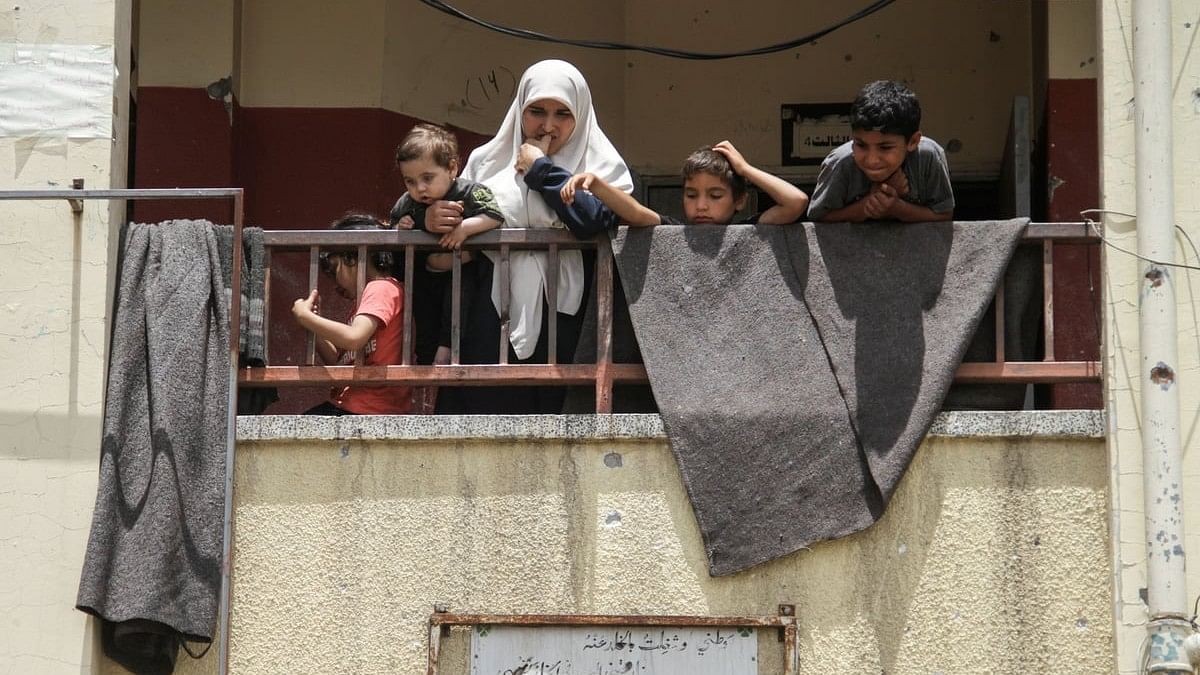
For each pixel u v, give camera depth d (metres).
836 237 6.00
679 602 5.73
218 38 8.70
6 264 5.99
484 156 6.55
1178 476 5.58
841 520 5.71
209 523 5.80
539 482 5.86
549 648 5.74
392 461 5.90
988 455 5.78
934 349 5.83
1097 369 5.88
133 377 5.93
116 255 6.10
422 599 5.79
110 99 6.17
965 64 9.34
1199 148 5.88
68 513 5.80
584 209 5.99
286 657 5.77
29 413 5.88
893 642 5.66
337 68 8.90
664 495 5.81
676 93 9.45
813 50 9.44
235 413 5.89
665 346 5.91
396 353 6.29
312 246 6.16
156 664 5.79
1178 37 5.96
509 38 9.23
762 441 5.77
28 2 6.21
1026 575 5.68
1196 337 5.73
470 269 6.44
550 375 5.99
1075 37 8.34
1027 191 7.35
